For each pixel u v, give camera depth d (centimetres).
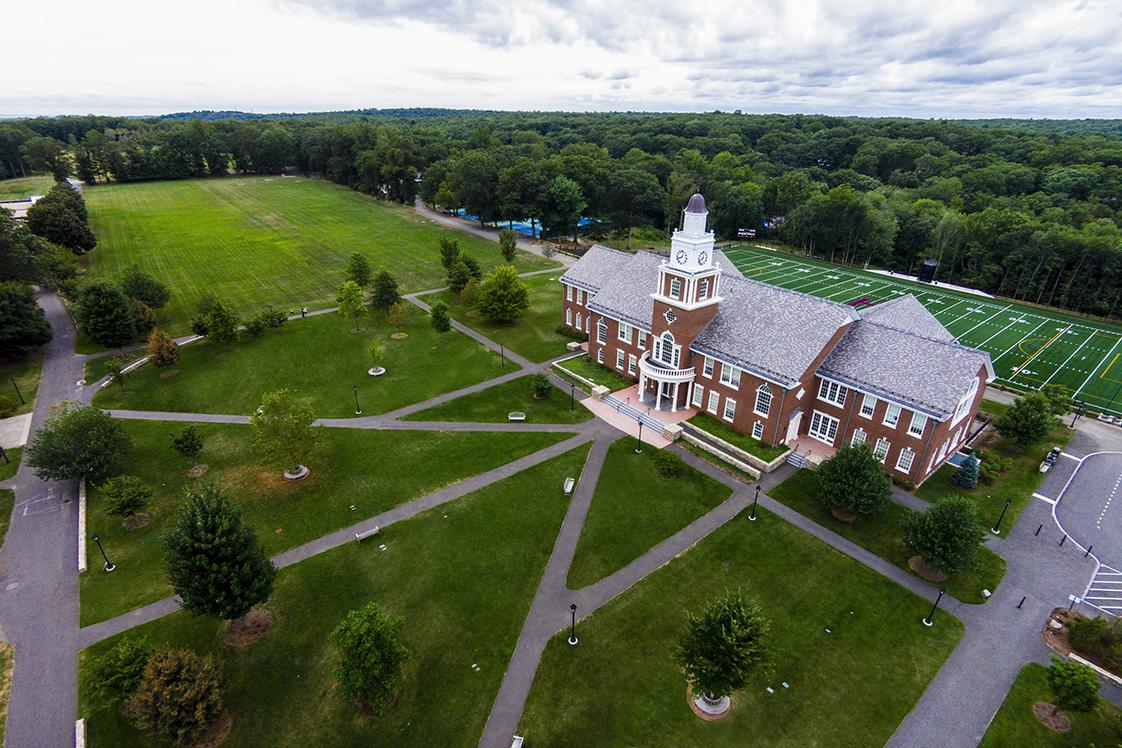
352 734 2703
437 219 13862
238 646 3130
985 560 3809
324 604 3394
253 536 3092
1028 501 4384
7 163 18462
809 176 15962
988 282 9869
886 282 10412
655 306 5309
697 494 4412
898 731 2758
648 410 5472
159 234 11644
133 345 6775
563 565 3719
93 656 3062
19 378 5959
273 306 8069
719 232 13688
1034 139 17312
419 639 3184
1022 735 2750
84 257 9956
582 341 7119
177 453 4781
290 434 4188
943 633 3281
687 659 2723
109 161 17500
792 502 4338
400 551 3803
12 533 3922
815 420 5028
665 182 14562
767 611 3400
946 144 18275
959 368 4222
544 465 4725
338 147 17750
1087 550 3906
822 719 2806
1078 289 8888
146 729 2711
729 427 5191
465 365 6462
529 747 2655
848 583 3612
